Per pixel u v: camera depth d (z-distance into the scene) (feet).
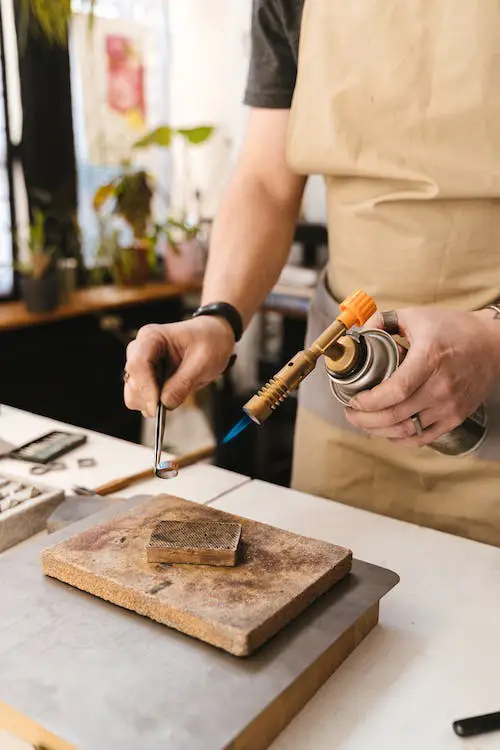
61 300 7.29
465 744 1.60
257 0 3.08
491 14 2.42
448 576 2.30
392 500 3.14
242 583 1.85
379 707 1.71
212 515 2.20
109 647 1.71
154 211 9.04
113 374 8.41
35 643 1.72
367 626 1.97
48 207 7.77
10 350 7.24
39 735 1.52
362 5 2.63
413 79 2.60
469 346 2.07
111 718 1.50
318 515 2.71
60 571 1.96
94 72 7.95
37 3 6.07
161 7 8.56
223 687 1.58
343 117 2.76
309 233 7.61
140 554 1.99
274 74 3.13
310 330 3.34
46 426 3.62
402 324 2.15
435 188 2.63
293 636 1.77
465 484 2.92
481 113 2.51
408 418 2.09
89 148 8.14
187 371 2.52
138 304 8.20
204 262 8.54
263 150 3.23
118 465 3.17
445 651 1.93
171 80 8.91
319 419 3.24
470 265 2.72
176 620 1.76
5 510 2.50
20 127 7.39
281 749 1.58
